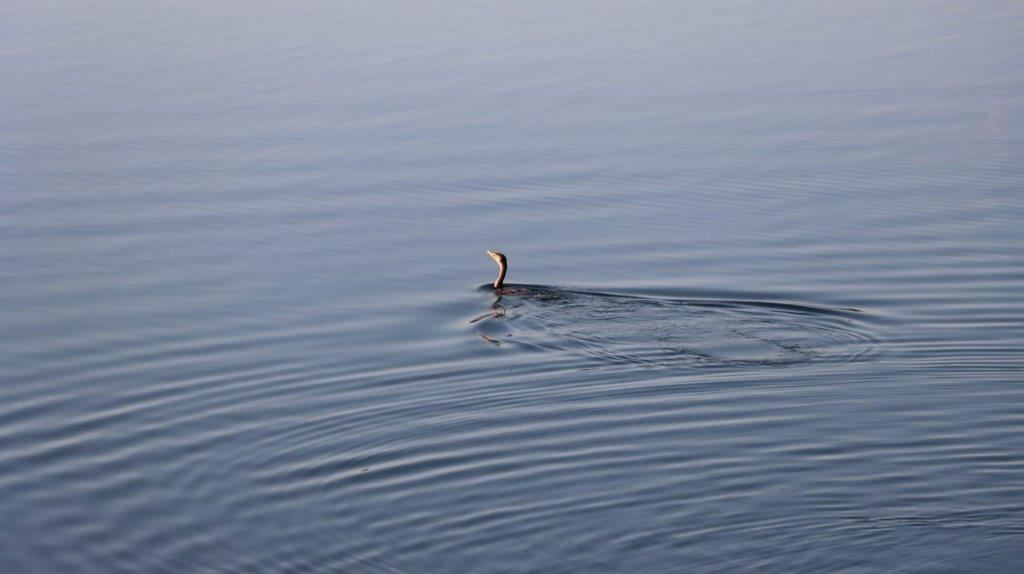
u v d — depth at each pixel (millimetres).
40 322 27891
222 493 20797
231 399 24328
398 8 56750
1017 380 24250
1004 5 57406
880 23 54344
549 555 18422
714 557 18203
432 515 19750
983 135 39500
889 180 35969
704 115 42000
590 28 53094
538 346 26422
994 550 18047
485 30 52750
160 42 51375
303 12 56125
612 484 20656
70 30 53531
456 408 23812
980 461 21094
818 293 28719
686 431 22594
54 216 34188
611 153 38625
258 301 28984
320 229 33312
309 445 22422
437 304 28828
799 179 36281
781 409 23312
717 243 31922
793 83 45438
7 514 20188
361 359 26031
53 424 23328
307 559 18703
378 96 44125
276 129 40969
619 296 28906
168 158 38531
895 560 17875
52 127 41344
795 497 20016
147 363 25906
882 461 21188
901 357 25469
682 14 55875
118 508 20359
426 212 34500
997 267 29766
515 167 37531
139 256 31578
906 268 29922
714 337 26672
